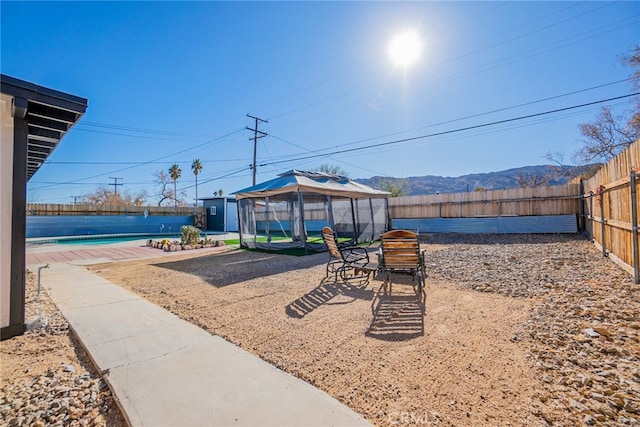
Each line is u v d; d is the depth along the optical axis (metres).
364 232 12.23
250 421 1.64
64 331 3.17
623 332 2.63
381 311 3.56
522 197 11.77
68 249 11.74
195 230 11.91
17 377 2.24
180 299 4.30
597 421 1.60
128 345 2.69
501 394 1.89
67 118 3.42
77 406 1.87
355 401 1.87
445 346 2.59
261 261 7.58
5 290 3.01
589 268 5.16
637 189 4.15
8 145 3.04
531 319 3.09
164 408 1.76
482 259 6.61
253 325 3.22
